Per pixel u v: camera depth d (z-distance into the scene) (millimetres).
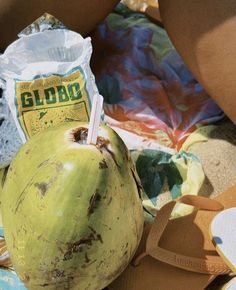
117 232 823
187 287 941
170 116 1374
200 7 1191
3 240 1008
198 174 1164
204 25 1188
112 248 829
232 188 1129
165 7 1273
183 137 1325
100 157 797
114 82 1441
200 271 955
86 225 794
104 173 793
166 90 1455
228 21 1163
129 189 839
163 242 1006
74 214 791
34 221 806
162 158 1187
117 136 852
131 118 1359
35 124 1052
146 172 1167
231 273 970
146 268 965
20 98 1042
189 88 1446
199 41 1199
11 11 1212
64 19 1248
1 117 1079
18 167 847
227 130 1335
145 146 1257
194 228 1031
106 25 1581
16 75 1050
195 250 995
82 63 1069
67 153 802
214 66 1193
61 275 829
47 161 812
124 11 1643
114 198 806
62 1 1215
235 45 1160
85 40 1089
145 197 1138
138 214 869
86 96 1062
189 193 1138
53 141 831
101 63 1499
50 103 1053
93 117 803
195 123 1354
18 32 1239
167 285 943
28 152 846
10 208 846
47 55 1098
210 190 1192
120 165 823
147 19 1629
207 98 1410
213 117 1373
